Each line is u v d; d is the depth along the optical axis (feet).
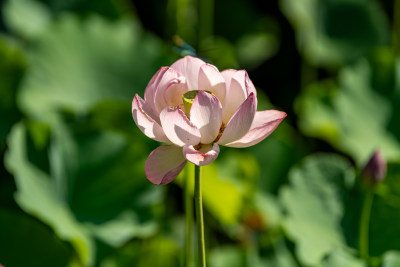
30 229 6.78
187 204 6.49
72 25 8.09
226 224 7.80
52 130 7.09
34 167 6.95
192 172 7.20
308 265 6.75
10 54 7.59
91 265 6.82
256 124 5.70
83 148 7.20
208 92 5.65
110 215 7.08
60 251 6.78
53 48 7.86
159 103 5.61
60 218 6.82
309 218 7.09
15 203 7.14
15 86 7.59
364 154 8.09
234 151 7.95
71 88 7.83
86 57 8.05
